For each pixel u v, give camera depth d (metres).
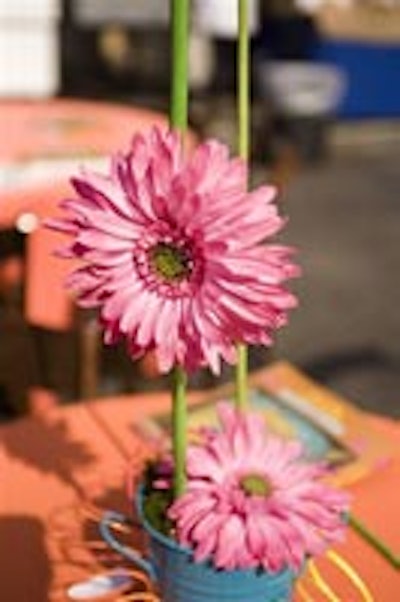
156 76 4.07
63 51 3.88
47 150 1.77
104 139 1.90
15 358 1.31
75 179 0.54
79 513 0.78
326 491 0.61
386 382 2.21
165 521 0.61
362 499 0.79
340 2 4.57
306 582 0.69
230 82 3.82
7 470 0.84
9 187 1.46
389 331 2.50
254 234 0.52
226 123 3.20
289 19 4.35
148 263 0.53
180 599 0.60
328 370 2.26
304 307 2.61
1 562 0.72
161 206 0.52
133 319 0.52
